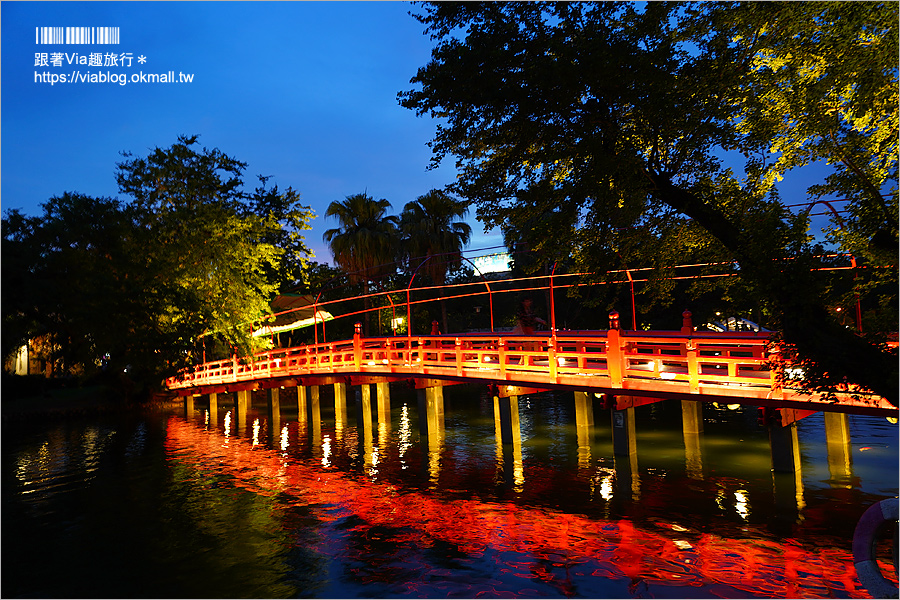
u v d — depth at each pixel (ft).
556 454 62.49
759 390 41.19
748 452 56.85
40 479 65.36
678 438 65.10
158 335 88.89
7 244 74.49
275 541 43.93
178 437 90.22
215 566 39.93
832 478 46.98
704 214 35.96
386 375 75.20
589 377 52.42
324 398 132.05
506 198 41.29
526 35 37.37
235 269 117.19
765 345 39.75
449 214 150.71
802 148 36.35
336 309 160.35
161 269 94.84
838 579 32.09
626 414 54.24
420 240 148.25
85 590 36.94
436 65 38.96
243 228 119.14
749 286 33.22
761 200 35.63
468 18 38.60
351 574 37.47
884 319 31.01
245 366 105.09
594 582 34.01
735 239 34.71
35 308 76.69
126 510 53.31
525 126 37.88
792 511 41.19
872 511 28.14
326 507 51.24
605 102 35.96
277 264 131.44
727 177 38.37
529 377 57.72
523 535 41.60
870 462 50.19
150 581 37.99
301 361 106.93
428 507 49.16
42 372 134.31
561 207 38.45
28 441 88.43
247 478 63.16
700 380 44.52
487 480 55.21
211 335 117.50
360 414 82.23
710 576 33.53
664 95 33.96
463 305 175.63
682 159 36.04
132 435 92.79
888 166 33.47
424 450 69.77
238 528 47.26
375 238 145.48
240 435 90.02
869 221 31.50
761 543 36.94
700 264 41.19
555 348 55.31
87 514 52.44
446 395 122.93
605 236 39.50
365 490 55.52
